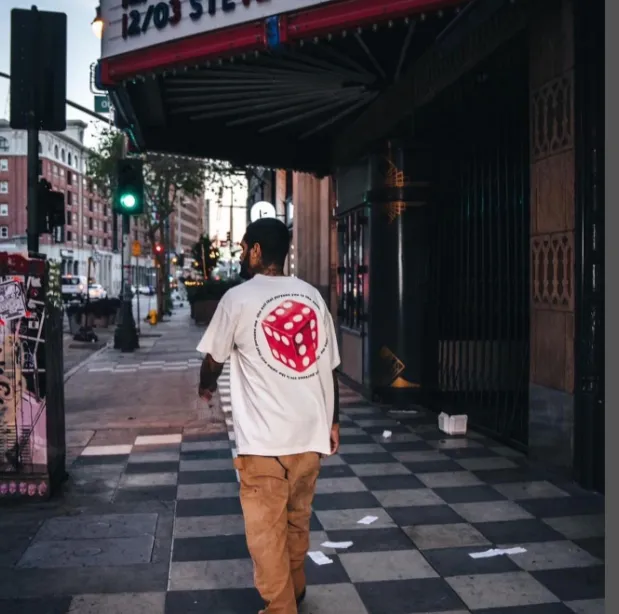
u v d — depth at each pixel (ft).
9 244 294.46
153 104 33.42
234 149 40.83
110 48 24.84
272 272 11.15
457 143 30.58
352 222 38.27
